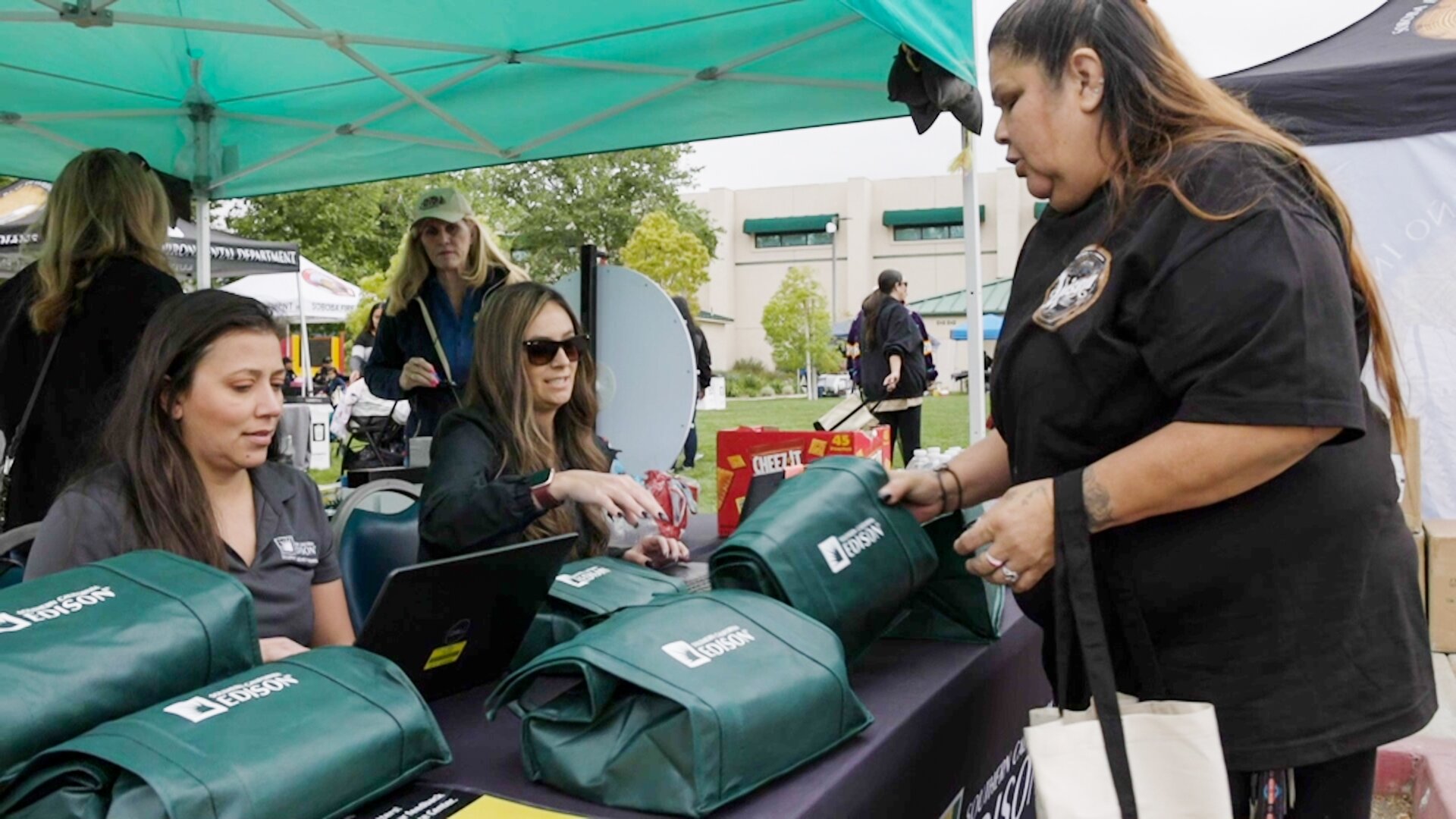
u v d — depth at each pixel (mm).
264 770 887
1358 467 1268
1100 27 1275
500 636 1426
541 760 1098
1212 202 1170
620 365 3102
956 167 3299
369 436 7633
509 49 3652
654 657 1094
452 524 1793
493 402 2008
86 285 2363
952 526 1682
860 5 2088
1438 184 4660
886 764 1260
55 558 1436
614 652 1088
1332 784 1298
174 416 1511
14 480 2434
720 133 4094
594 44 3592
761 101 3854
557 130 4211
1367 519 1263
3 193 8523
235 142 4504
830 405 27906
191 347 1477
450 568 1229
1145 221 1225
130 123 4238
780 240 50906
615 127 4176
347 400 7613
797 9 3262
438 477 1889
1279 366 1111
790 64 3545
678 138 4184
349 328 21641
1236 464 1145
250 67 3969
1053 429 1322
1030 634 1933
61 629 980
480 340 2029
